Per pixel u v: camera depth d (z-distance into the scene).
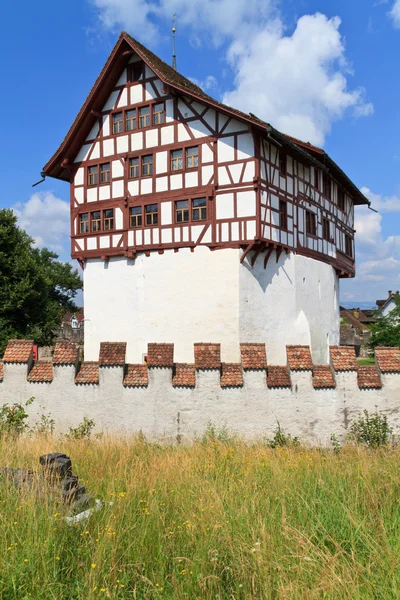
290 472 7.57
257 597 4.01
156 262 21.98
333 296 29.19
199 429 12.20
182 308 21.28
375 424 11.59
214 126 20.50
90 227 24.00
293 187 23.23
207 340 20.62
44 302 28.98
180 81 23.05
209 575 4.07
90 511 5.43
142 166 22.45
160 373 12.41
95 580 4.03
